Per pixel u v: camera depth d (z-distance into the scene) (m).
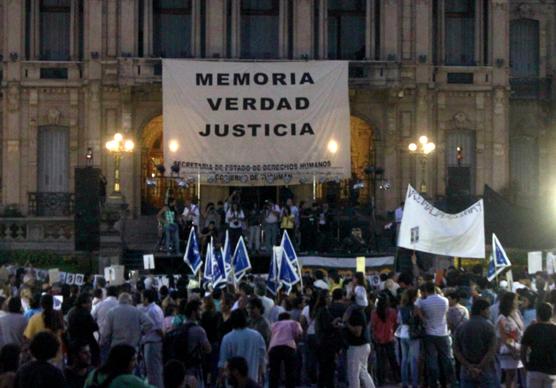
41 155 69.19
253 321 30.59
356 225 63.59
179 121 64.56
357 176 71.44
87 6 68.38
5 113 69.00
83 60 68.94
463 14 72.06
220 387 26.28
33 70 68.94
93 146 67.94
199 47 69.12
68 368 22.91
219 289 35.06
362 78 68.12
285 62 65.31
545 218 57.34
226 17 69.06
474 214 37.03
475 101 70.69
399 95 68.62
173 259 56.62
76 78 69.00
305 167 65.12
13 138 68.75
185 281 37.72
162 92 66.69
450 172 61.97
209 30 68.69
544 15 76.38
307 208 62.03
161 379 29.81
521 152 75.81
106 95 68.12
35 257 59.69
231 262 39.25
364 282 37.84
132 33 68.19
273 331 30.72
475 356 26.75
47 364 19.42
